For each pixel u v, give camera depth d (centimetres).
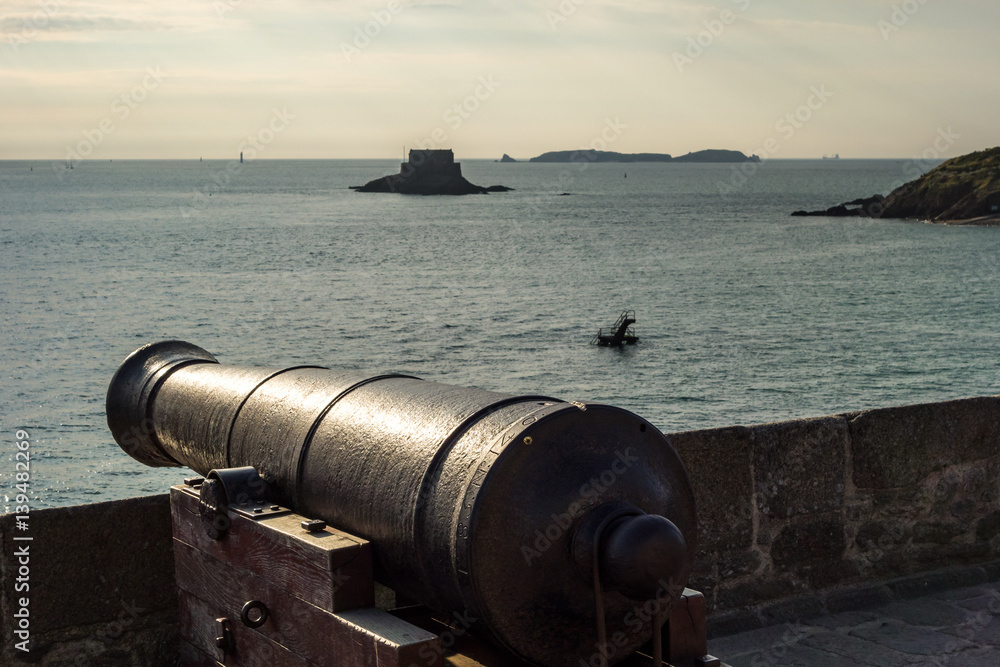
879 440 475
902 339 5188
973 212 12119
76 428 3155
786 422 460
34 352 4481
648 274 8000
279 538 294
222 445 353
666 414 3709
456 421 278
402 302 6425
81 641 373
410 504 268
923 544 490
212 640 339
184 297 6425
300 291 6844
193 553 347
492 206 17625
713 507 440
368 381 329
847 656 401
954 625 433
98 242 9944
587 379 4272
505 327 5531
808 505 462
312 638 283
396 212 15688
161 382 406
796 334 5378
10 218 13125
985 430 502
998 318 5822
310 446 312
